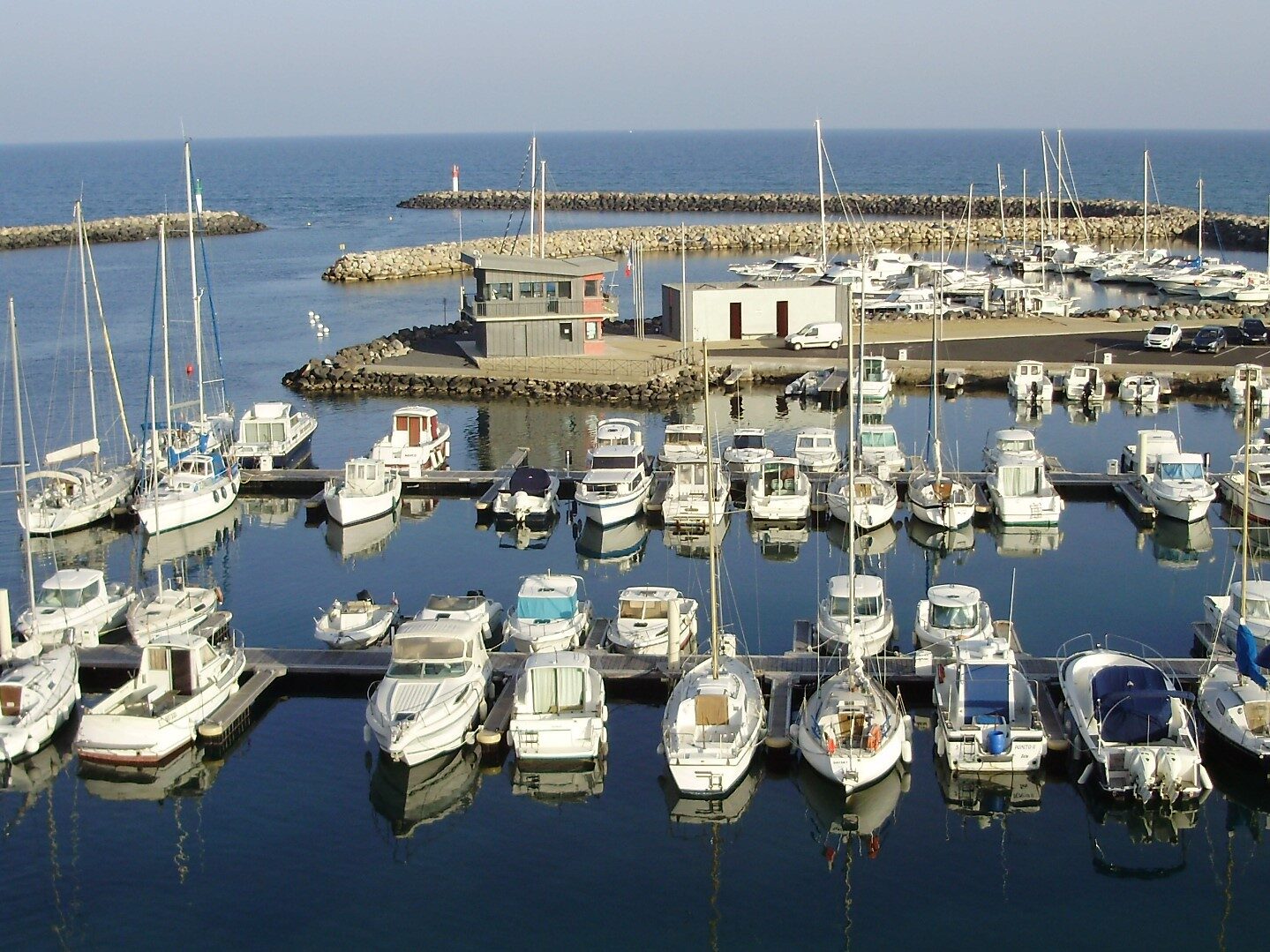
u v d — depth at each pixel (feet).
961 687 108.06
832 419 225.15
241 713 114.93
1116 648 127.85
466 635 115.65
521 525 171.12
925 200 646.33
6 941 87.71
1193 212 555.69
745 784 106.42
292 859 96.73
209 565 157.99
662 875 94.73
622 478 172.65
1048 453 200.54
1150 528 167.73
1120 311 297.74
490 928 88.74
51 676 117.08
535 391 242.17
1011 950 86.17
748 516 174.70
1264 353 256.32
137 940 87.61
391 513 177.88
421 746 106.52
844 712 106.01
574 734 107.45
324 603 144.46
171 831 100.58
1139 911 90.17
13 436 217.77
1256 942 86.94
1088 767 103.91
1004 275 375.66
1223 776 106.01
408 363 264.52
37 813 103.30
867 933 88.02
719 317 278.26
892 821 101.04
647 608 129.49
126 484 179.63
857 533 164.04
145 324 325.62
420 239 558.97
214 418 205.16
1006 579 149.18
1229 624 123.54
